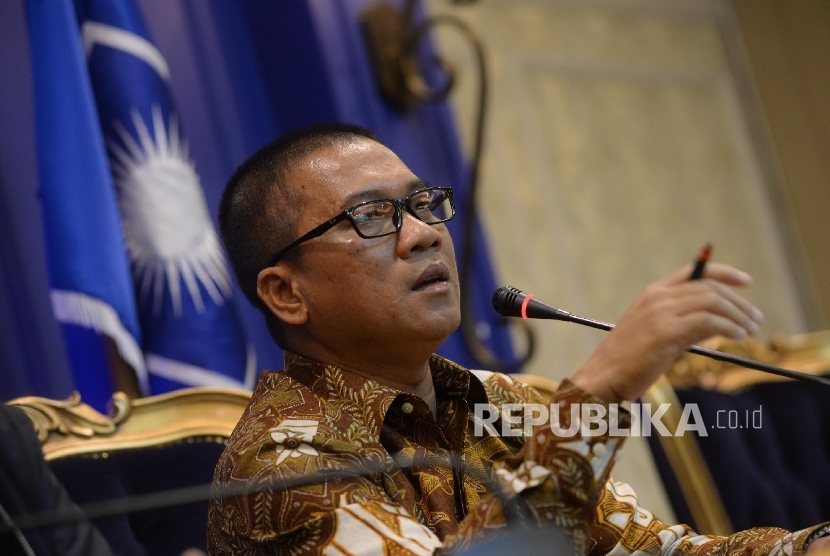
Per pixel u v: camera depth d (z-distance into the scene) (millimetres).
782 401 7984
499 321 10594
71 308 7469
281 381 5605
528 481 4363
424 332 5402
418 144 10773
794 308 17234
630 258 15727
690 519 7258
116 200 7930
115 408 5840
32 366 7719
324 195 5582
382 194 5539
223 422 6125
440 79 11273
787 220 17625
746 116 17812
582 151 15766
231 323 8070
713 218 16828
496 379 6293
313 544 4746
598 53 16328
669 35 17266
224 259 8531
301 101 10109
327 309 5543
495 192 14617
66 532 3990
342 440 5176
